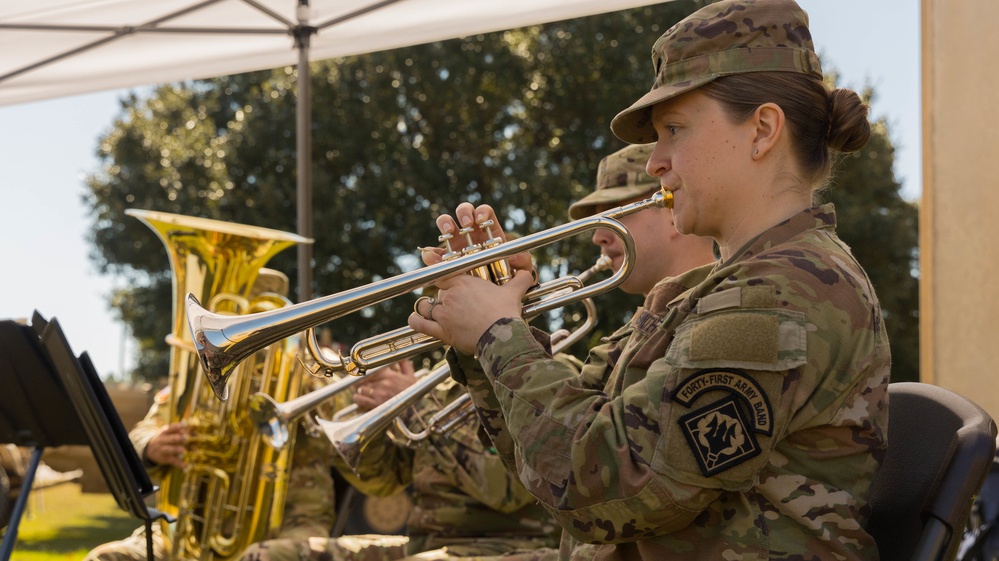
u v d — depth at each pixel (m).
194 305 2.07
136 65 5.37
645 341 1.76
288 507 3.91
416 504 3.43
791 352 1.46
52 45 5.15
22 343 2.89
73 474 11.13
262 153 15.43
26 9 4.79
